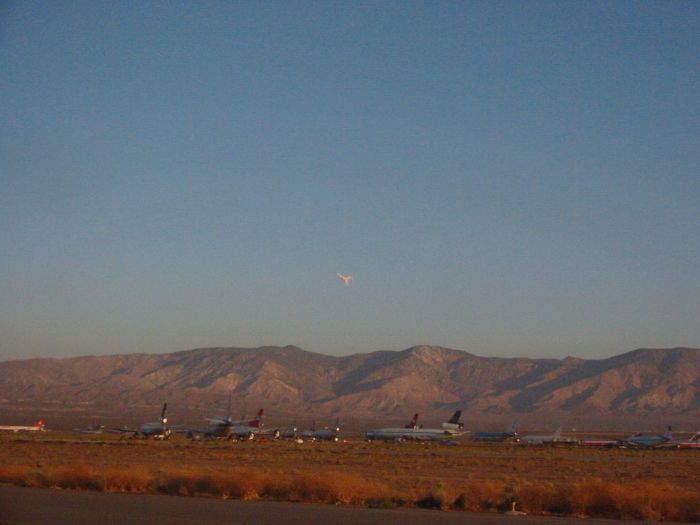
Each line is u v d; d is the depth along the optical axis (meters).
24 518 32.22
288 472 67.44
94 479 47.88
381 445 155.38
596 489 41.94
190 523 31.53
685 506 39.62
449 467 86.19
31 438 148.62
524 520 35.41
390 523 33.19
